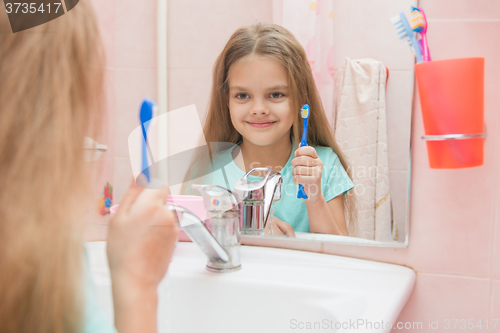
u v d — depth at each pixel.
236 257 0.65
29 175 0.28
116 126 0.76
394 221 0.62
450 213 0.60
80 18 0.32
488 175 0.58
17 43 0.29
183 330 0.62
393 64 0.61
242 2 0.68
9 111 0.28
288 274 0.63
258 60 0.67
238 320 0.60
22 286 0.27
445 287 0.61
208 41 0.71
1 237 0.27
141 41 0.75
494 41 0.57
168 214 0.38
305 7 0.65
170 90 0.73
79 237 0.30
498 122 0.57
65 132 0.29
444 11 0.58
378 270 0.63
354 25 0.63
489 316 0.59
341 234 0.65
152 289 0.36
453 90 0.51
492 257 0.59
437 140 0.53
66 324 0.28
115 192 0.76
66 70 0.30
